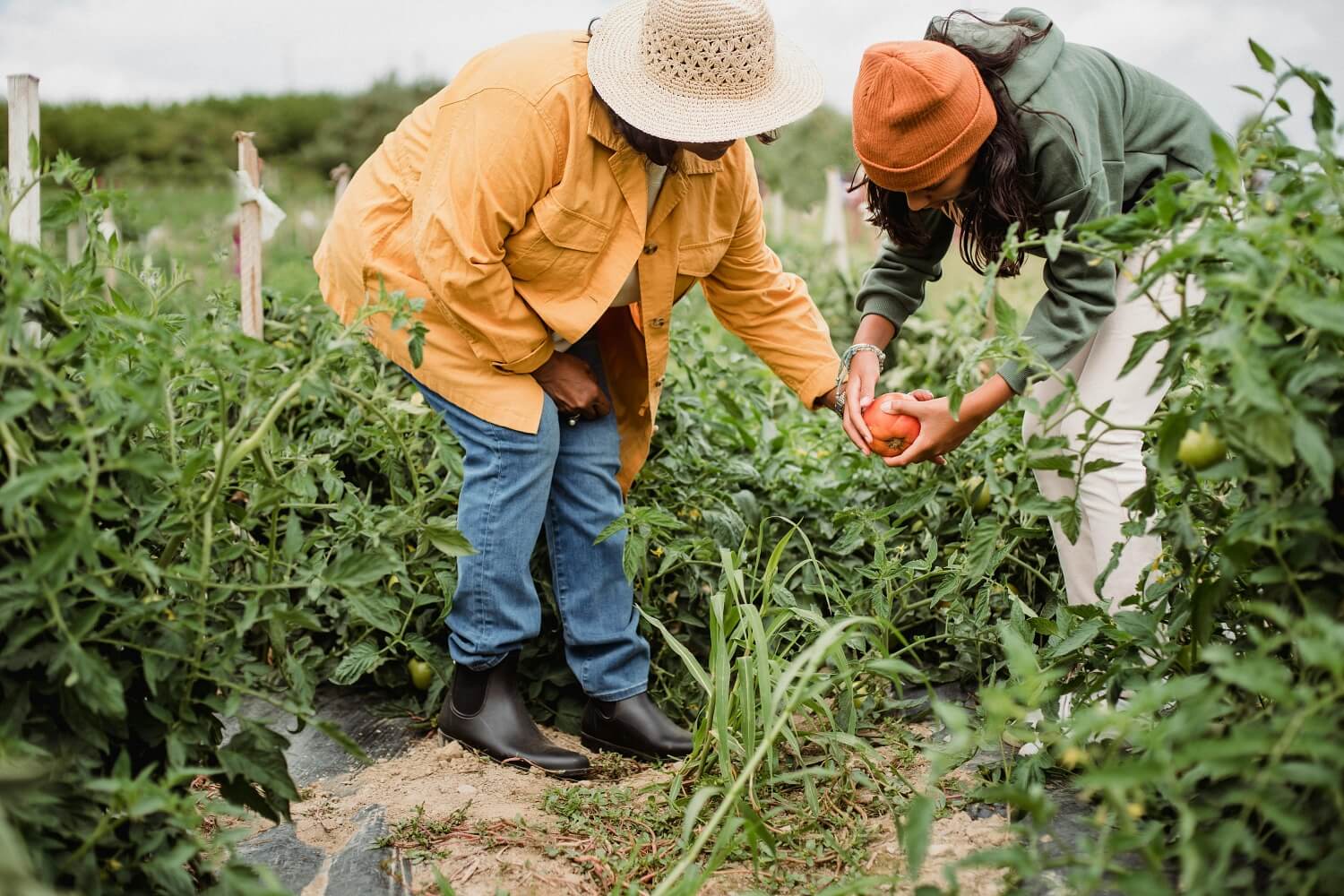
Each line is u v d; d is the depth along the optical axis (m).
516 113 2.35
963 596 3.01
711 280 2.95
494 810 2.43
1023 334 2.42
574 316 2.52
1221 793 1.77
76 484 1.73
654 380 2.79
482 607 2.64
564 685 3.04
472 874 2.18
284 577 1.90
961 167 2.31
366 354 3.34
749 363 4.98
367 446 3.13
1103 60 2.45
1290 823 1.35
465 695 2.75
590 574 2.76
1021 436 2.73
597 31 2.41
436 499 2.94
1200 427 1.72
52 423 1.74
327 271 2.78
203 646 1.82
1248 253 1.52
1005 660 2.80
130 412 1.71
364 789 2.59
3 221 1.96
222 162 21.48
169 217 11.88
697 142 2.32
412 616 3.00
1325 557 1.63
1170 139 2.45
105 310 1.97
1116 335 2.51
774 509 3.42
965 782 2.43
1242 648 1.84
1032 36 2.39
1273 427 1.51
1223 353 1.57
